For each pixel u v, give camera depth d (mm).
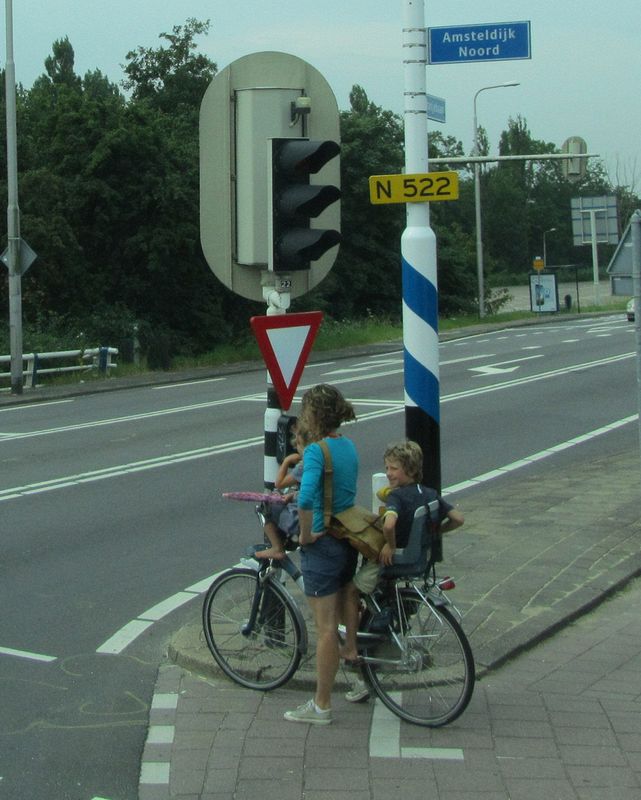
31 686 6371
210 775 5043
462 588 7820
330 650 5590
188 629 7156
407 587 5664
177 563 9344
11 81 24984
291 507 5898
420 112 7809
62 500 12102
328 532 5641
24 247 24938
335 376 27422
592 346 34219
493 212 124625
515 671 6395
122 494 12445
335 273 53219
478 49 8125
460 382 24484
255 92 6754
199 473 13797
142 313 36875
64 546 9945
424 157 7828
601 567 8422
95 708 5988
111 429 18250
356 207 53969
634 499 11172
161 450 15727
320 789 4863
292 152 6582
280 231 6617
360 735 5484
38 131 36312
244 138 6762
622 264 9656
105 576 8930
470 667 5457
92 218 35375
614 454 14898
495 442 16188
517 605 7418
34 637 7340
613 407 19922
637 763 5102
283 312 6793
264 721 5707
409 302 7820
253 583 6234
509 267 125250
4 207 32312
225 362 33719
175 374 29531
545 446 15789
